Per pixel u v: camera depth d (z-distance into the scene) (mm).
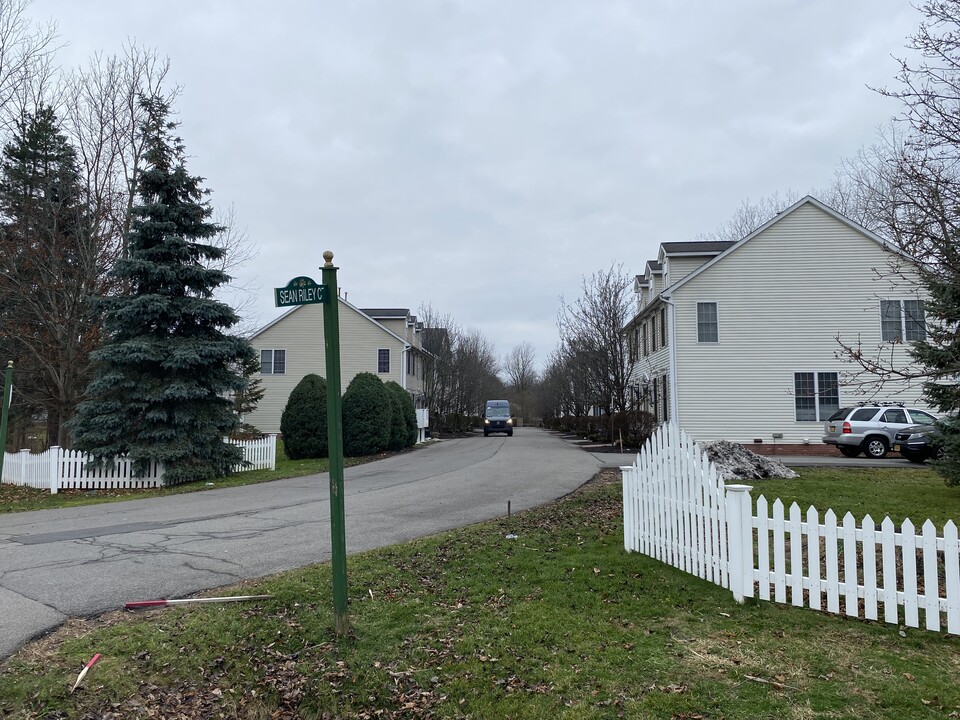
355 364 37625
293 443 22531
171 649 4762
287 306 4855
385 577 6434
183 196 17297
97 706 4055
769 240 24156
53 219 20328
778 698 3826
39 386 22641
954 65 6164
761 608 5332
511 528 8781
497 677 4297
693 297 24266
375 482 15219
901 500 9992
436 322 52250
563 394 45281
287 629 5121
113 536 9188
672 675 4176
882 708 3680
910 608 4785
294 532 9164
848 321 23797
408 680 4344
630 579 6172
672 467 6555
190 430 16297
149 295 15961
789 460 19219
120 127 21297
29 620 5422
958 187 6199
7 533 9828
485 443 31766
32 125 20500
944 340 7418
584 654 4543
